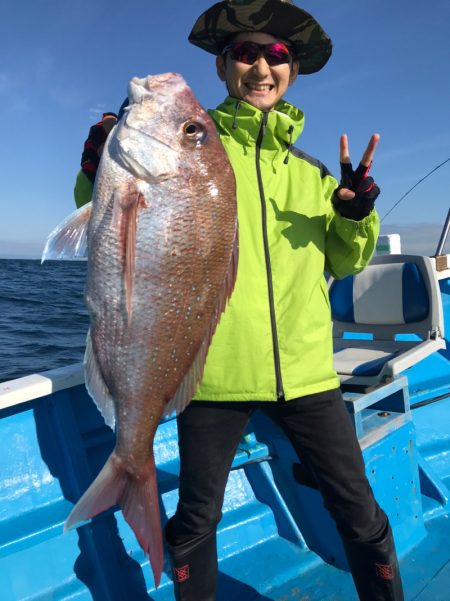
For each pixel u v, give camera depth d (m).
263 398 1.71
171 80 1.59
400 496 2.45
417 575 2.28
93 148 1.73
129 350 1.51
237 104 1.87
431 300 2.88
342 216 1.81
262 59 1.87
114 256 1.49
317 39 2.06
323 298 1.89
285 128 1.89
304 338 1.77
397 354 2.71
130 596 2.16
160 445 2.52
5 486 2.11
